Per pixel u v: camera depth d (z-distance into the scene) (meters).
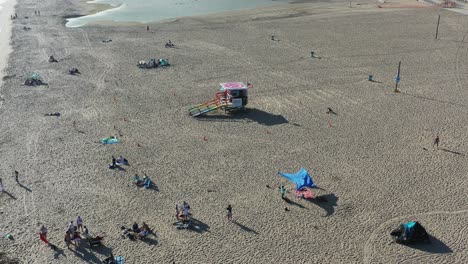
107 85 67.81
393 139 50.19
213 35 95.94
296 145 49.31
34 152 48.34
